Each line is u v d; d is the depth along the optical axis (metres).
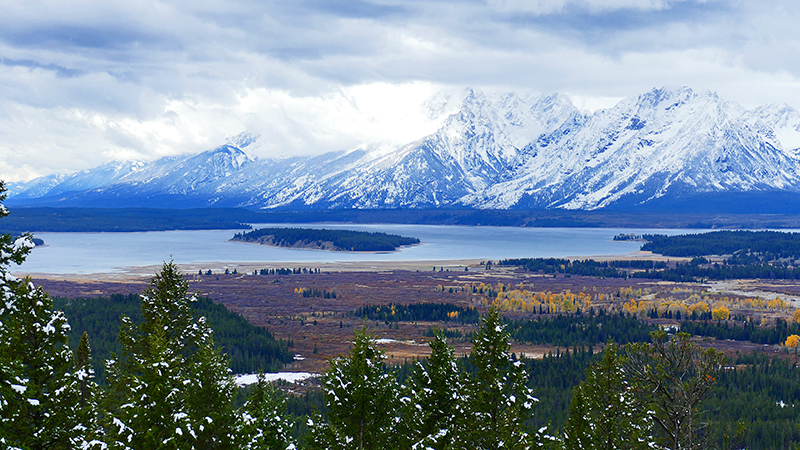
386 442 70.56
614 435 77.94
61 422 62.84
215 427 61.84
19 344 62.28
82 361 76.06
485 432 73.31
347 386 69.94
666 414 71.62
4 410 57.19
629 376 75.56
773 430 146.00
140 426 61.50
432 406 77.00
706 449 70.69
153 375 63.25
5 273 60.72
